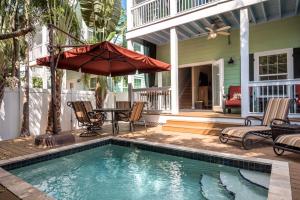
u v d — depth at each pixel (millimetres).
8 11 7391
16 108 7969
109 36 10148
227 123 7473
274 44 9148
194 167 4930
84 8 9844
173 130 8398
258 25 9508
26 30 2752
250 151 5195
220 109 9977
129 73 9609
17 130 7980
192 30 10133
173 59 9086
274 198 2770
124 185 4098
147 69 9156
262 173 4266
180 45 11781
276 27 9094
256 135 5859
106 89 10703
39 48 15016
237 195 3502
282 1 7645
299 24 8617
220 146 5773
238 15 8859
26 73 8180
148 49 12156
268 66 9320
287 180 3328
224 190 3738
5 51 7438
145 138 7039
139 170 4871
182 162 5309
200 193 3670
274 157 4648
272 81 6836
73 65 8492
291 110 6957
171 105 9320
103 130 8867
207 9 8078
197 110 11172
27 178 4465
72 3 8820
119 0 10523
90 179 4410
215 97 10438
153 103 10180
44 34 14867
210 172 4590
